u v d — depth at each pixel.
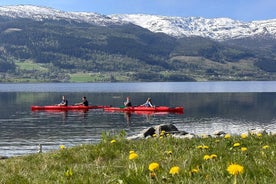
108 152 12.34
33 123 71.38
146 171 6.92
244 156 8.92
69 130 61.47
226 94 174.00
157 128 35.38
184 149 11.39
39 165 11.83
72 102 127.25
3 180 8.70
